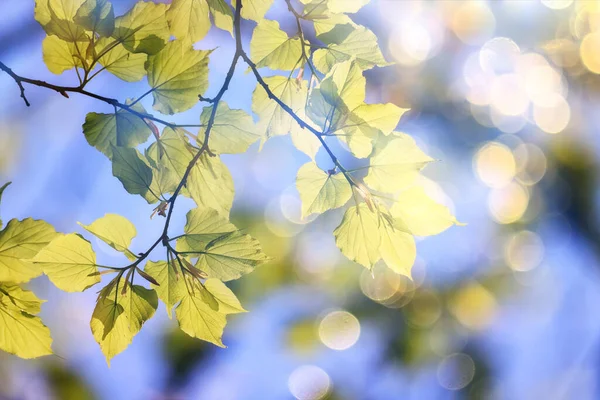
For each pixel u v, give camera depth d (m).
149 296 1.30
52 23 1.28
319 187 1.33
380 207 1.32
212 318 1.31
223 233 1.30
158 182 1.33
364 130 1.30
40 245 1.30
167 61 1.31
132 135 1.32
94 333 1.30
